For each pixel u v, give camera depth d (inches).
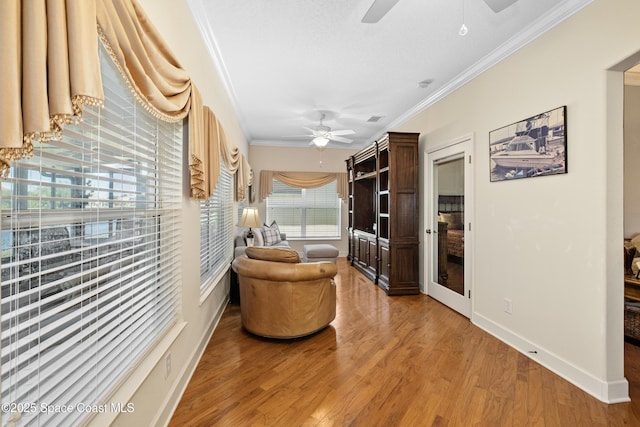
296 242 289.9
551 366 91.5
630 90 134.7
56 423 38.0
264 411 72.3
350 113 192.9
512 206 107.1
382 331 119.1
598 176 79.0
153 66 49.3
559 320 89.6
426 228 167.9
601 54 78.0
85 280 45.4
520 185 103.8
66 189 42.3
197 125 74.9
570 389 81.9
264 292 108.3
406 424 68.6
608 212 77.6
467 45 110.7
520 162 103.2
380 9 73.4
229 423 68.3
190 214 86.8
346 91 156.5
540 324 95.8
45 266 38.9
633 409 73.8
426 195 168.1
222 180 145.3
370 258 207.8
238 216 218.8
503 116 111.5
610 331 77.3
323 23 98.7
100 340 46.9
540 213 96.0
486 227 120.2
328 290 117.0
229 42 109.8
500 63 113.4
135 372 55.9
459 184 139.7
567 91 87.2
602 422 69.4
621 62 74.2
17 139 24.5
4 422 31.0
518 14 92.0
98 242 48.6
